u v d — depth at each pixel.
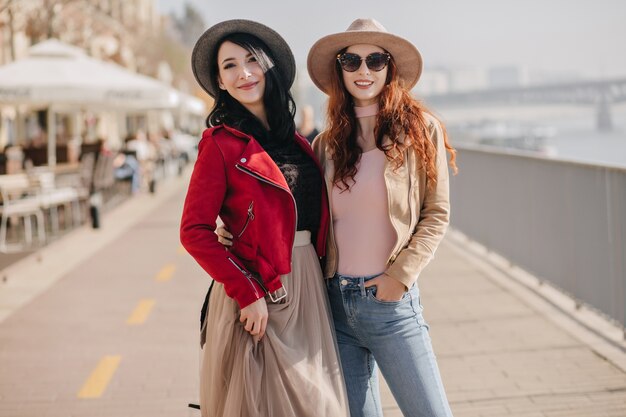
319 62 2.91
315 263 2.70
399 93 2.76
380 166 2.74
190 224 2.49
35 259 8.95
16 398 4.42
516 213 7.94
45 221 13.09
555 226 6.70
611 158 43.25
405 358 2.67
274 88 2.69
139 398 4.39
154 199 16.75
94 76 12.04
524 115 108.50
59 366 4.99
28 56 12.55
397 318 2.69
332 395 2.59
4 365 5.03
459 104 106.56
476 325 5.70
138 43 39.03
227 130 2.57
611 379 4.41
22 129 23.50
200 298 6.91
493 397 4.21
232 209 2.56
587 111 105.81
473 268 8.06
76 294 7.15
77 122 29.11
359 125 2.83
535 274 7.34
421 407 2.65
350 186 2.73
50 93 11.35
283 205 2.56
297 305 2.60
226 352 2.57
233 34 2.70
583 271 6.05
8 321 6.18
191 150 35.50
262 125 2.68
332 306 2.83
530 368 4.67
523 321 5.77
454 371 4.67
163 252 9.52
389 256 2.68
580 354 4.90
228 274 2.47
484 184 9.27
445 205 2.73
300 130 9.54
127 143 21.44
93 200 11.84
